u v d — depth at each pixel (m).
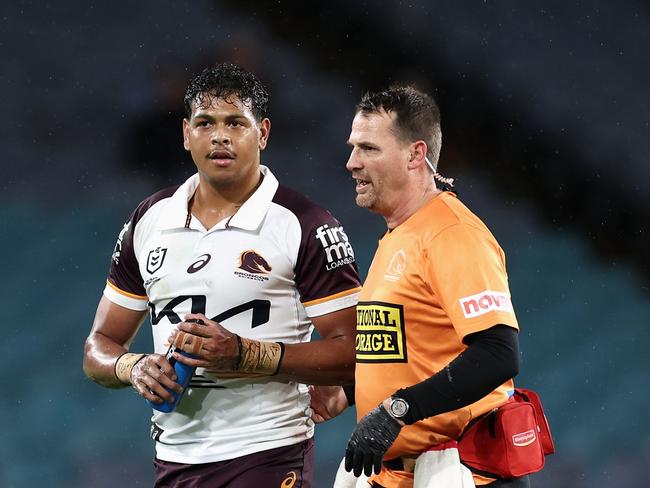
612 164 39.94
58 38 42.16
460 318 8.88
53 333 28.47
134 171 39.56
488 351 8.73
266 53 41.47
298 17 41.62
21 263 32.50
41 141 40.25
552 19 42.41
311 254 10.74
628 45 42.00
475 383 8.66
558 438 24.03
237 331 10.68
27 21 42.41
